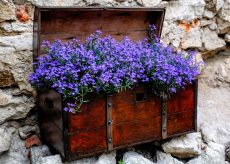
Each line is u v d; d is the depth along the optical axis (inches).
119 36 107.0
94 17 100.5
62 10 90.6
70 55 87.9
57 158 88.6
